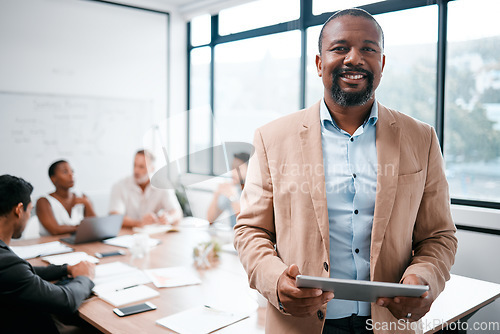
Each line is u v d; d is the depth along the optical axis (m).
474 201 3.02
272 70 4.53
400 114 1.17
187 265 2.42
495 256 2.75
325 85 1.10
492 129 2.95
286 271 1.01
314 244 1.08
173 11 5.31
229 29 5.00
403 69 3.36
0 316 1.68
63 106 4.47
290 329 1.10
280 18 4.39
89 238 2.95
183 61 5.46
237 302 1.86
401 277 1.09
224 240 2.86
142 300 1.89
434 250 1.09
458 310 1.75
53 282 2.10
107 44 4.77
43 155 4.36
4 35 4.10
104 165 4.77
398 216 1.06
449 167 3.19
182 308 1.79
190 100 5.51
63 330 2.17
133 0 4.93
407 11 3.31
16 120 4.19
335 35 1.07
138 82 5.04
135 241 2.61
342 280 0.91
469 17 3.00
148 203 3.60
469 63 3.03
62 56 4.45
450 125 3.16
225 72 5.08
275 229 1.20
